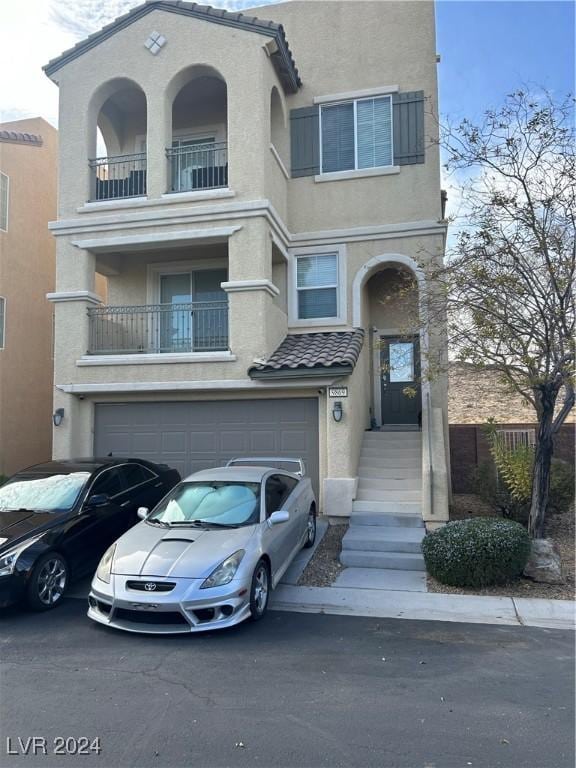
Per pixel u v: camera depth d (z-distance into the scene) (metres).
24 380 14.86
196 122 13.59
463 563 7.08
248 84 11.25
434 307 8.77
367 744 3.77
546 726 3.98
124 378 11.49
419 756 3.64
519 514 9.61
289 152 13.07
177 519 6.96
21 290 14.88
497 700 4.37
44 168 16.00
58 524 7.10
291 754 3.66
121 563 6.02
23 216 15.06
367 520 9.40
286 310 12.77
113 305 13.30
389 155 12.64
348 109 12.92
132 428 11.82
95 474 8.27
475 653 5.32
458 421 15.52
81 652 5.37
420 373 11.34
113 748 3.76
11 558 6.42
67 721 4.10
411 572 7.88
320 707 4.27
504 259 8.04
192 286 13.27
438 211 12.23
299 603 6.79
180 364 11.24
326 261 12.74
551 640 5.66
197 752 3.70
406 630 5.96
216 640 5.64
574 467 11.20
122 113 13.91
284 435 11.06
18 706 4.33
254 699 4.39
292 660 5.14
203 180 11.99
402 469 10.88
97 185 12.49
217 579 5.73
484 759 3.60
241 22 11.25
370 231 12.38
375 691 4.52
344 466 10.26
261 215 10.95
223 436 11.37
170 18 11.72
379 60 12.81
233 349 10.96
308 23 13.24
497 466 9.92
